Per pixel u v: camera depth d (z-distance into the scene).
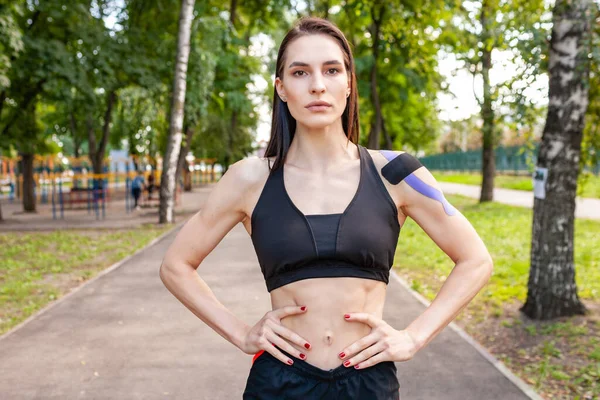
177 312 6.63
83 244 12.47
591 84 6.47
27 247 11.98
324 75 1.62
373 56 19.23
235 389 4.39
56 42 15.83
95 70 17.30
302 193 1.63
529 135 7.43
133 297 7.40
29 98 17.61
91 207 24.38
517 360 4.99
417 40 17.39
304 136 1.69
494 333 5.75
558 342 5.34
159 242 12.72
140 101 24.38
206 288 1.76
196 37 18.06
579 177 7.30
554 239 6.03
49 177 29.62
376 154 1.73
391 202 1.64
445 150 73.50
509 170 43.03
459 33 13.64
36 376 4.66
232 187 1.73
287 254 1.58
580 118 5.91
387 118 23.20
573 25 5.75
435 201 1.67
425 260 10.12
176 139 16.47
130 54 17.50
